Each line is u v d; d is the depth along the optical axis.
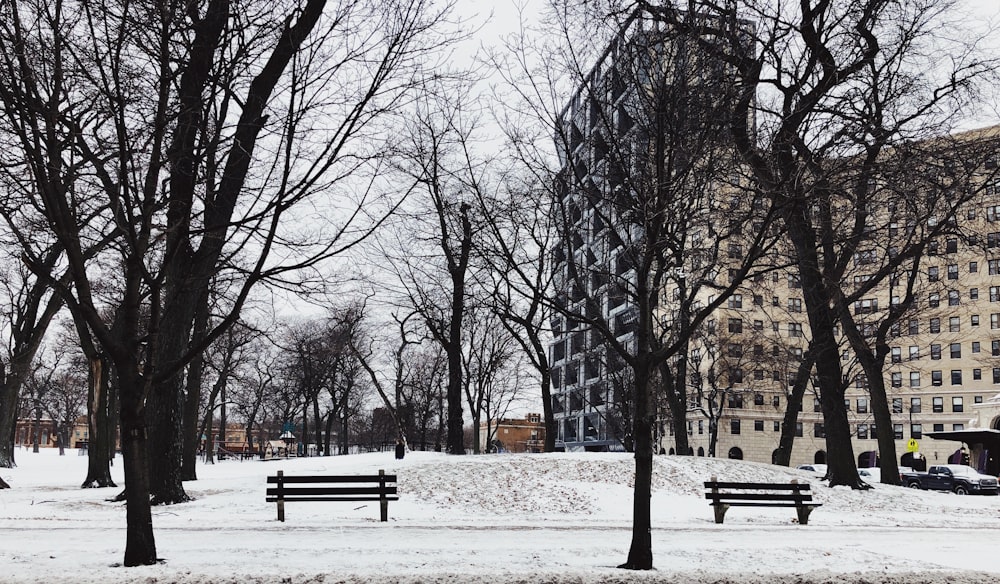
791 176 12.84
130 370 10.86
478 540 14.54
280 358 68.12
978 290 91.00
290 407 79.69
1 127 11.48
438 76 13.01
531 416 134.00
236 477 31.94
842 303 27.44
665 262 13.42
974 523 22.02
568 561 11.62
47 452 78.75
